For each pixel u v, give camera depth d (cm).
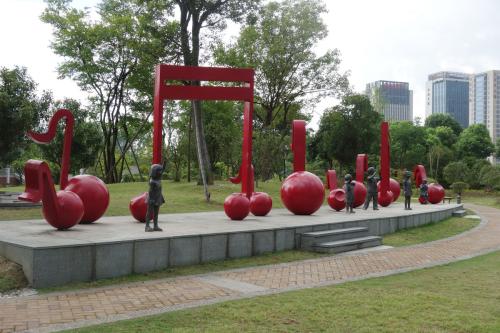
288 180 1571
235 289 773
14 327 561
